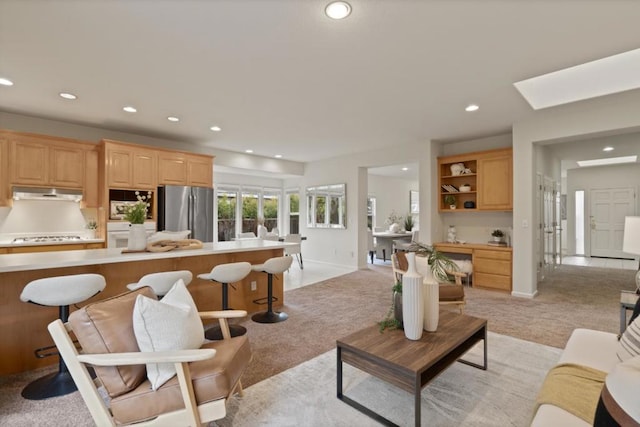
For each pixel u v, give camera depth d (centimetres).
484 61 275
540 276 548
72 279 219
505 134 525
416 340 205
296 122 457
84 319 150
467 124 468
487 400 204
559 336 307
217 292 372
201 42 243
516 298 448
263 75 302
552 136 423
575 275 613
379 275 621
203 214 548
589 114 392
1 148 395
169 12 205
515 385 221
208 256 366
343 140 568
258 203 863
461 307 334
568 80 333
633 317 185
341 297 455
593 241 875
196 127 482
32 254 290
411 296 206
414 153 589
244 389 218
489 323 344
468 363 252
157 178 507
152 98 362
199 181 554
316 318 364
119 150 470
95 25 220
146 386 152
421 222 576
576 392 138
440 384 223
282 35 234
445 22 219
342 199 726
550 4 199
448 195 582
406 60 273
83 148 459
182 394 146
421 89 337
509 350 276
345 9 204
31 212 450
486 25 222
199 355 141
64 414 191
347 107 393
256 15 210
